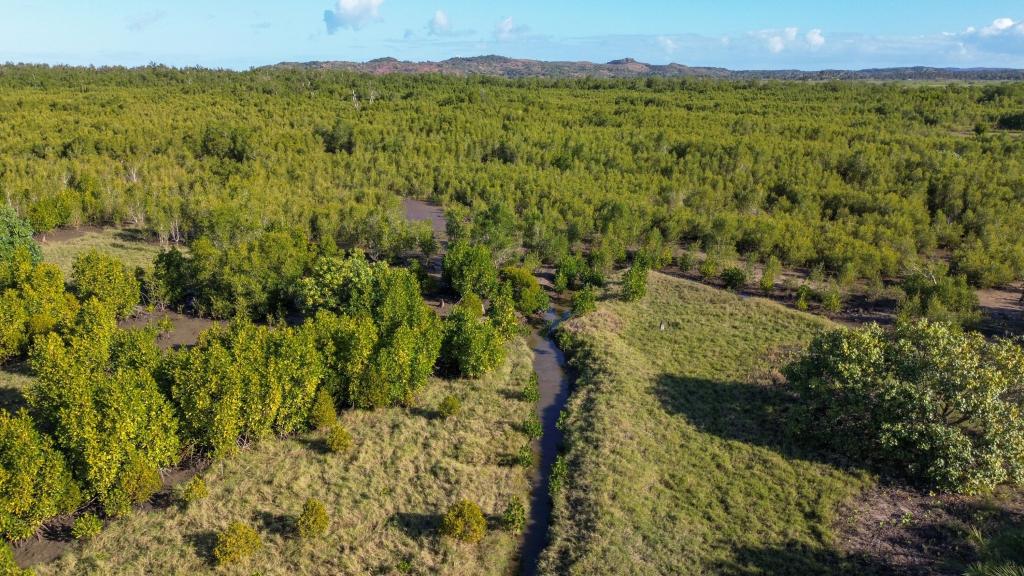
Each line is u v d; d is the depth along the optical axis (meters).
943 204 94.31
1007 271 69.88
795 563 32.12
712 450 41.88
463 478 39.56
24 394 37.31
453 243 78.06
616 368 53.31
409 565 32.75
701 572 31.95
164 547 32.56
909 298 64.88
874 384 39.50
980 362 40.03
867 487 37.34
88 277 57.03
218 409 36.94
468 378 52.16
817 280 73.12
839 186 100.69
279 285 61.03
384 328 50.75
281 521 34.94
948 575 29.62
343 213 87.06
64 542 33.00
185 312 62.69
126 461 34.06
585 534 34.88
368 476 39.12
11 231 64.94
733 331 60.97
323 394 43.00
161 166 111.69
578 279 77.44
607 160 123.06
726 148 120.00
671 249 86.44
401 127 145.62
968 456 34.38
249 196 89.38
